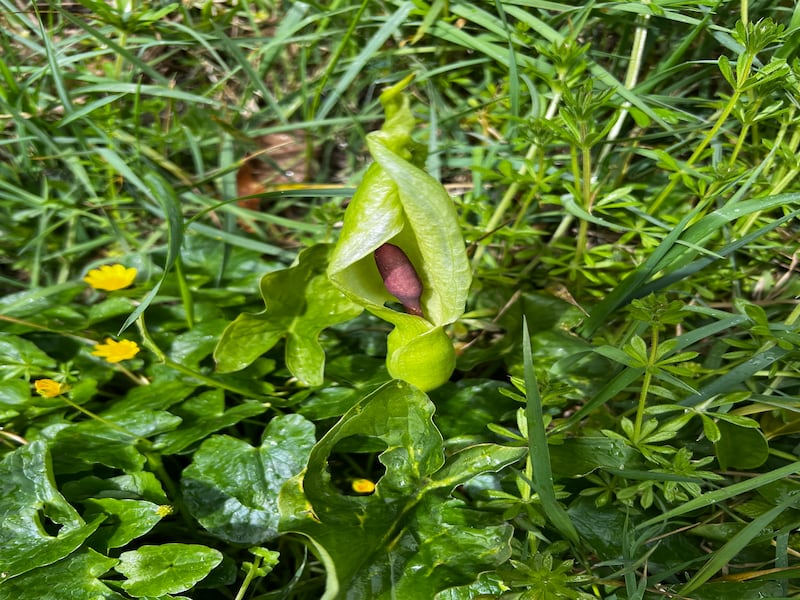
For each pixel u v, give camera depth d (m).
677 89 0.50
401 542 0.30
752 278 0.44
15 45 0.56
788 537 0.31
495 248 0.49
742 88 0.36
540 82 0.50
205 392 0.39
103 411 0.38
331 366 0.42
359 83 0.57
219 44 0.55
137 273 0.49
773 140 0.46
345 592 0.28
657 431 0.34
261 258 0.51
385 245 0.32
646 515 0.33
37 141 0.52
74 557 0.30
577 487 0.34
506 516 0.31
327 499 0.30
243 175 0.56
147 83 0.58
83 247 0.51
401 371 0.33
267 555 0.31
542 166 0.42
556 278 0.45
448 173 0.55
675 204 0.47
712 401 0.34
